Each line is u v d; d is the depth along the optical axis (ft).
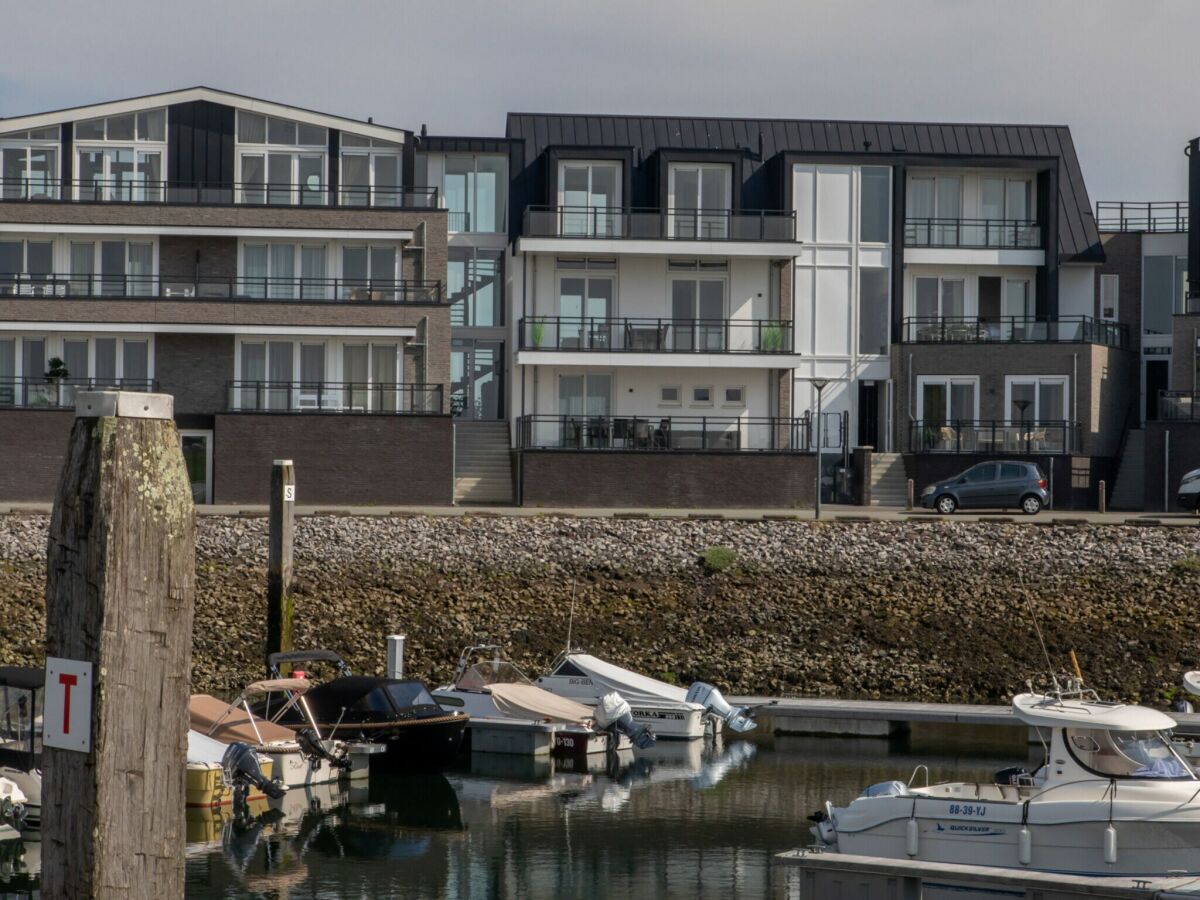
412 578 116.06
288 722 72.74
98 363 149.89
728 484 148.87
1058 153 182.29
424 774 72.64
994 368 163.12
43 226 147.84
